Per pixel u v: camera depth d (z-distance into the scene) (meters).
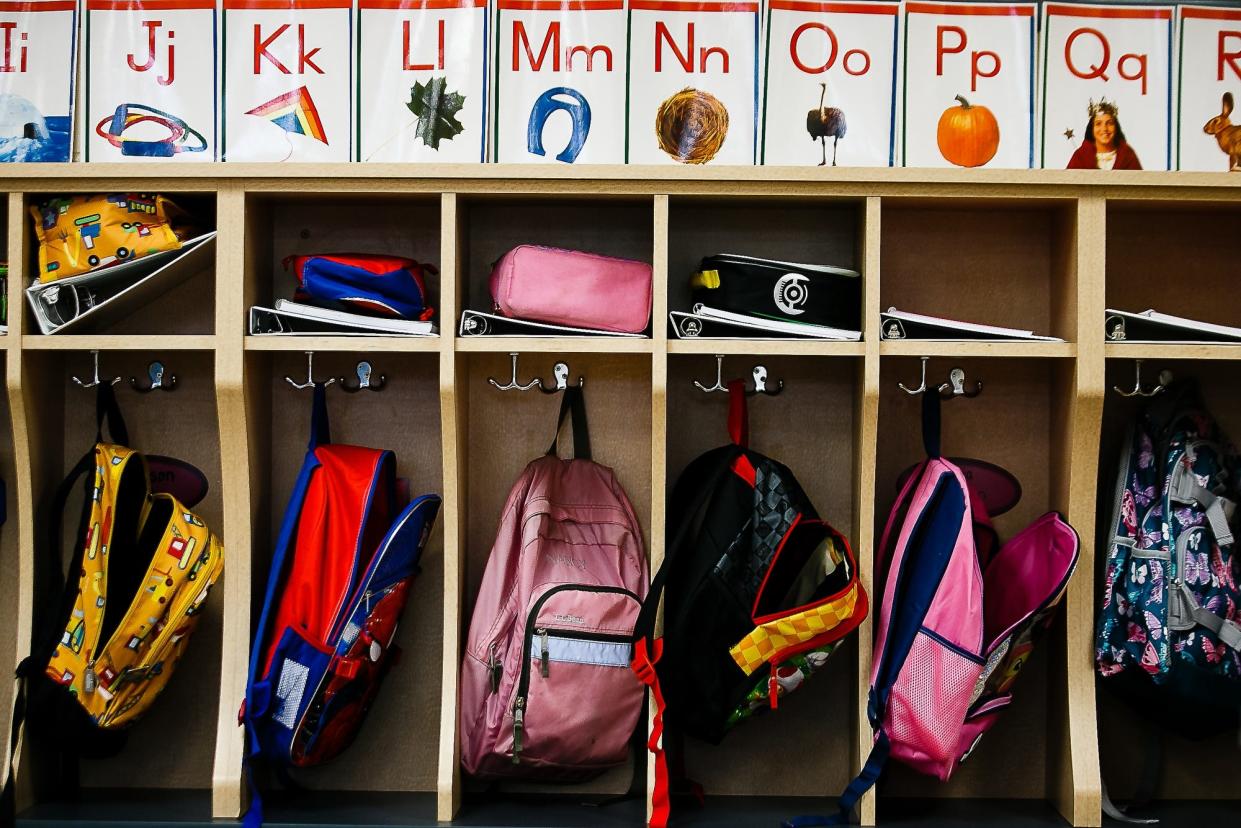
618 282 1.88
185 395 2.10
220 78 1.94
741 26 1.95
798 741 2.09
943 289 2.10
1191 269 2.10
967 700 1.78
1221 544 1.89
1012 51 1.95
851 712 2.01
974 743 1.87
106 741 1.90
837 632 1.80
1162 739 2.08
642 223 2.10
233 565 1.92
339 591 1.88
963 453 2.10
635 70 1.94
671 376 2.10
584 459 2.07
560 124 1.94
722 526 1.89
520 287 1.86
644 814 1.93
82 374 2.10
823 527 1.84
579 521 2.00
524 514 1.95
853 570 1.81
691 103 1.94
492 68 1.94
